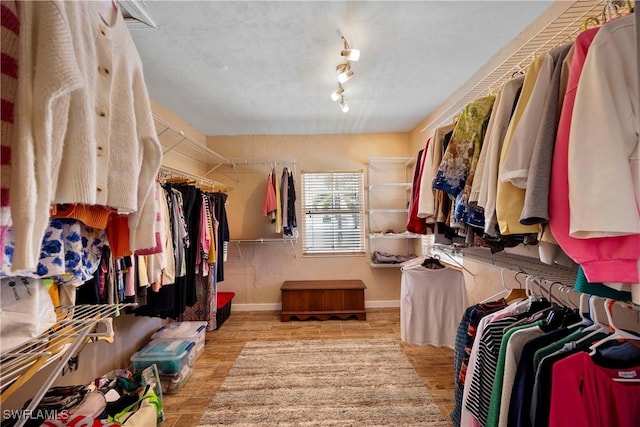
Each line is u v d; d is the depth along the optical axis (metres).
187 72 2.10
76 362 1.60
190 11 1.45
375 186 3.66
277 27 1.60
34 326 0.71
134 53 0.86
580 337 0.88
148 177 0.91
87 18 0.67
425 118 3.16
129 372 1.77
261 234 3.66
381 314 3.36
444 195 1.48
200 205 2.36
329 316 3.18
